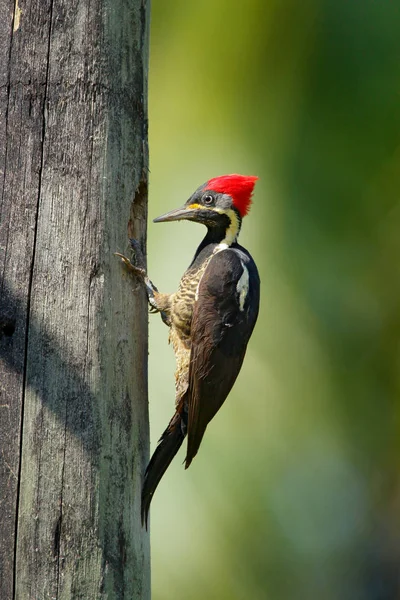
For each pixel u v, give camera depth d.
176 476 12.04
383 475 15.03
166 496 11.99
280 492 13.70
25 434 8.29
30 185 8.57
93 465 8.30
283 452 12.35
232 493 12.16
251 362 12.19
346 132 12.49
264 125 12.12
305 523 15.31
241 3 12.16
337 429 13.26
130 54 9.12
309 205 12.29
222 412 12.12
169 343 11.09
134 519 8.64
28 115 8.63
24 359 8.38
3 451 8.28
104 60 8.85
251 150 11.97
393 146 12.62
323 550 16.48
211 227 10.99
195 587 11.95
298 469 13.89
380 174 12.64
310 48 12.45
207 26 12.11
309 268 12.32
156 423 11.29
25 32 8.70
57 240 8.55
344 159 12.49
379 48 12.62
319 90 12.45
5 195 8.56
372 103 12.55
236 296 10.28
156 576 11.89
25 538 8.16
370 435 13.88
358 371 13.37
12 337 8.40
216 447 12.08
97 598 8.20
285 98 12.24
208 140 11.87
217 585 12.09
